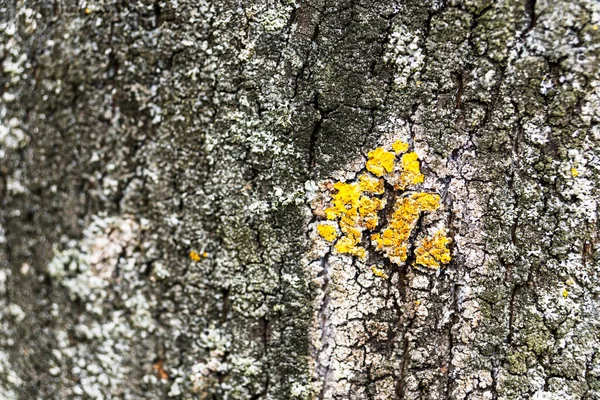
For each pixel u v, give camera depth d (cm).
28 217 68
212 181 66
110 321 67
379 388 65
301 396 66
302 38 65
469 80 64
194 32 65
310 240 65
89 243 67
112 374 67
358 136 65
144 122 66
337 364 65
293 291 65
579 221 64
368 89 64
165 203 66
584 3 63
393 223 65
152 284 67
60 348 68
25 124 68
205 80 65
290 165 65
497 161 64
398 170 65
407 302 65
